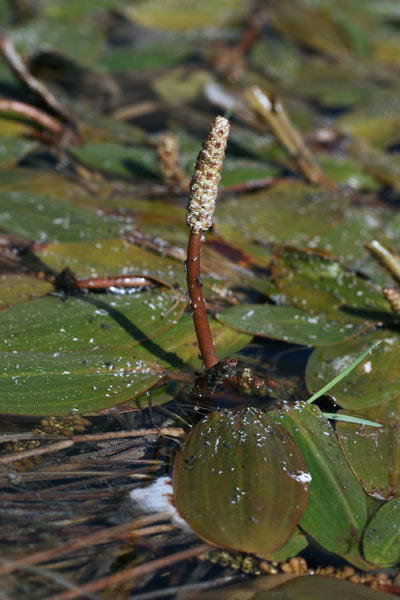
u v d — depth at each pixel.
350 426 0.97
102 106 1.51
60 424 0.96
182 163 1.21
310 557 0.92
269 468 0.94
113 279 1.03
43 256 1.05
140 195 1.15
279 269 1.07
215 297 1.05
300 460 0.95
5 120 1.28
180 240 1.09
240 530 0.92
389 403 0.98
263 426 0.96
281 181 1.23
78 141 1.28
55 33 1.69
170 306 1.02
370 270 1.09
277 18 1.99
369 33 2.08
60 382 0.97
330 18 2.04
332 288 1.06
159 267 1.06
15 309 1.01
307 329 1.03
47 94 1.28
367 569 0.91
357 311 1.04
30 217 1.08
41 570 0.90
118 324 1.01
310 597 0.90
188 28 1.96
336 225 1.13
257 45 1.88
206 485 0.93
